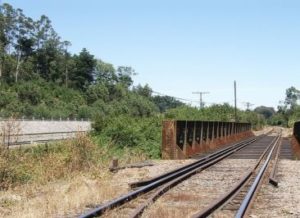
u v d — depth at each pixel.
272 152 32.41
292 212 11.33
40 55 175.88
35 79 155.38
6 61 151.50
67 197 12.53
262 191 14.77
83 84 173.88
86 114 120.81
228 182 17.05
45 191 14.88
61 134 49.84
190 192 14.66
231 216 10.72
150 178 16.55
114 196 13.42
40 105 112.56
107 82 165.00
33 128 64.75
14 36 171.88
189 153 30.50
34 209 11.33
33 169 19.06
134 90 169.38
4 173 17.09
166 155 27.86
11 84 134.50
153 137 31.83
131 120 33.12
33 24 175.50
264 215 11.03
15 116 21.92
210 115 68.00
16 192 15.09
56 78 171.62
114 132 30.95
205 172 20.42
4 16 168.25
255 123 149.12
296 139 39.53
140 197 13.07
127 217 9.97
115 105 137.12
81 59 175.50
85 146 22.78
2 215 10.96
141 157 26.95
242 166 23.08
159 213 10.70
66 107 123.25
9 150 18.50
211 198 13.48
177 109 55.84
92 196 12.84
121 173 19.44
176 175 18.19
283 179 17.77
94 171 18.84
